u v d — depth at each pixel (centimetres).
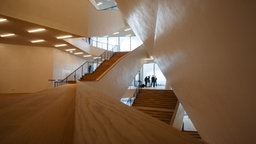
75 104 146
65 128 84
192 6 168
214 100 236
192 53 234
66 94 263
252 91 144
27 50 1059
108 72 864
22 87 1025
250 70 133
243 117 180
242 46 129
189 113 479
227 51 151
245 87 151
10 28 686
